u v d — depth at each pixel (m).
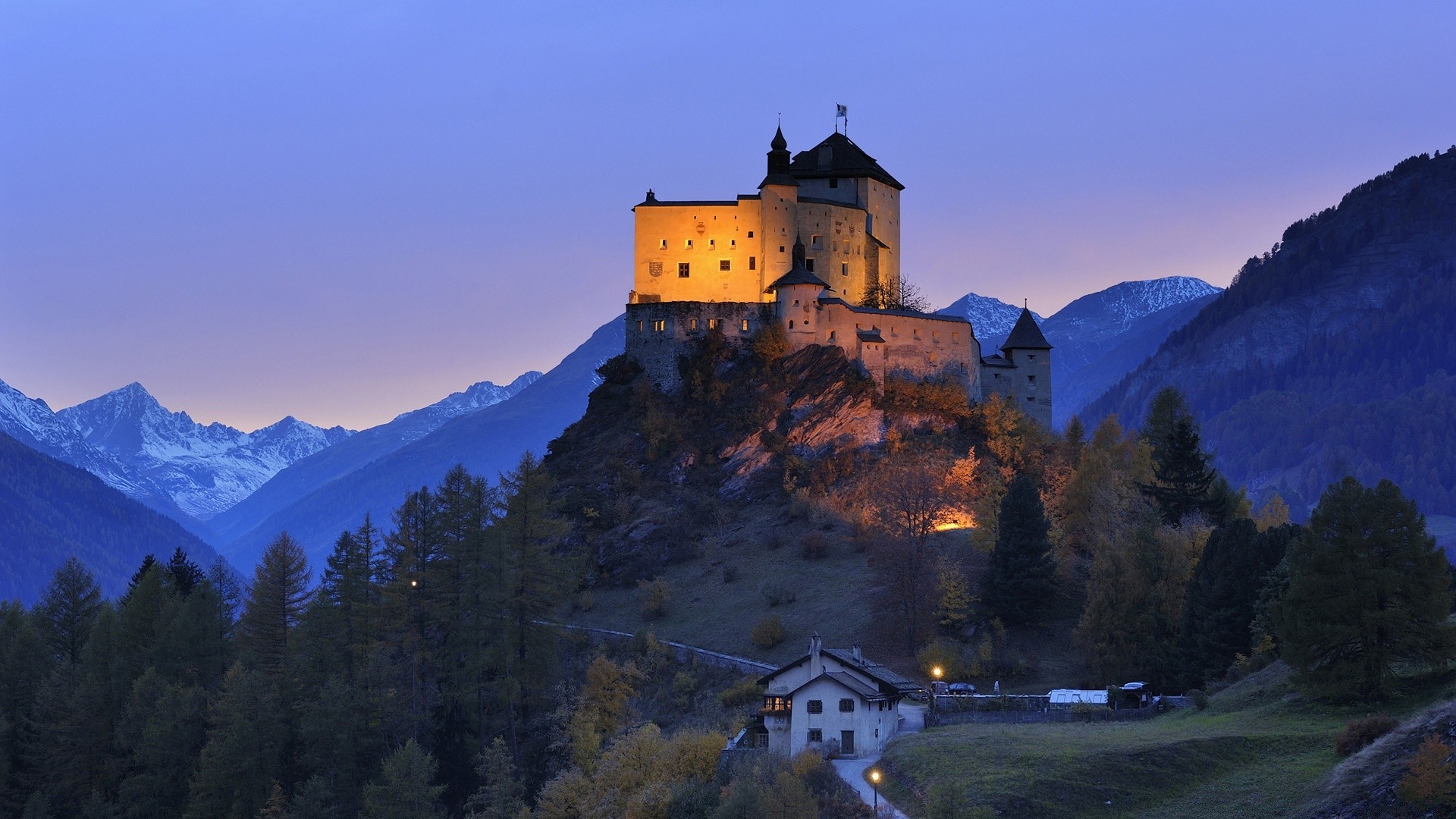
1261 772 84.62
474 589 149.88
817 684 105.50
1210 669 117.44
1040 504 149.38
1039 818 83.69
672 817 96.44
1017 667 134.00
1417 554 95.06
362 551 155.50
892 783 94.19
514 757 139.00
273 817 125.06
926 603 149.00
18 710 154.38
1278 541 122.75
